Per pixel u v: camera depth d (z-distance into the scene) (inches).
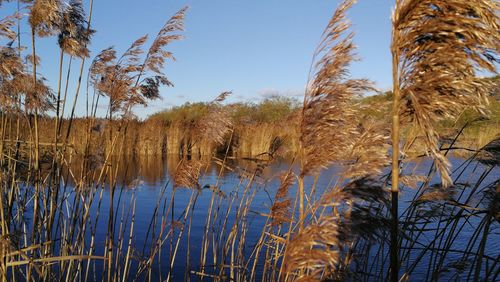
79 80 213.9
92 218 423.8
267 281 191.6
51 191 209.2
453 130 169.0
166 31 202.2
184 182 219.0
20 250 143.6
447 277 217.3
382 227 106.3
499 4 82.7
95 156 221.5
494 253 277.3
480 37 83.1
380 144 117.0
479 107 88.5
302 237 102.5
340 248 100.3
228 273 267.3
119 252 219.3
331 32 119.9
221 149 655.8
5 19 198.7
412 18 90.9
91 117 219.5
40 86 205.0
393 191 94.0
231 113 230.5
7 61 201.2
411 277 247.8
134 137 904.9
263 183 243.0
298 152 135.0
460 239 309.6
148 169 780.0
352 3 116.0
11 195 202.1
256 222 382.9
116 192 550.6
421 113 87.8
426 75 89.0
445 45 87.4
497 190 126.3
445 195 148.3
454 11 87.4
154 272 294.5
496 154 151.5
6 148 234.2
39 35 204.8
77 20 219.9
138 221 420.2
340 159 122.8
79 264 210.5
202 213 448.8
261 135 674.8
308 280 102.4
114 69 213.8
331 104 120.6
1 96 206.7
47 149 240.4
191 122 241.1
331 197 109.7
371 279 197.6
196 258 321.7
